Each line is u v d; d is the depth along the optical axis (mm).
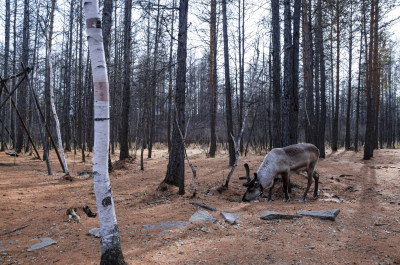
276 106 11930
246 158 16094
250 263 4211
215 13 17156
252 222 6082
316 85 20750
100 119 3902
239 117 21656
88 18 4008
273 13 10766
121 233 5641
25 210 7422
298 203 7809
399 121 49219
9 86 23609
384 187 9656
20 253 4816
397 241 4863
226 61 15203
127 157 17156
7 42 24375
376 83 23609
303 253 4484
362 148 27672
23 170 13695
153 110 22500
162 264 4246
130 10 16406
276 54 11562
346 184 10359
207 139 31734
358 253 4469
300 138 34719
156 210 7246
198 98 39156
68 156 20406
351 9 19312
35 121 29203
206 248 4820
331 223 5875
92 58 3994
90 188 10203
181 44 8875
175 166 9477
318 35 19531
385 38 23156
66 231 5875
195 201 7965
